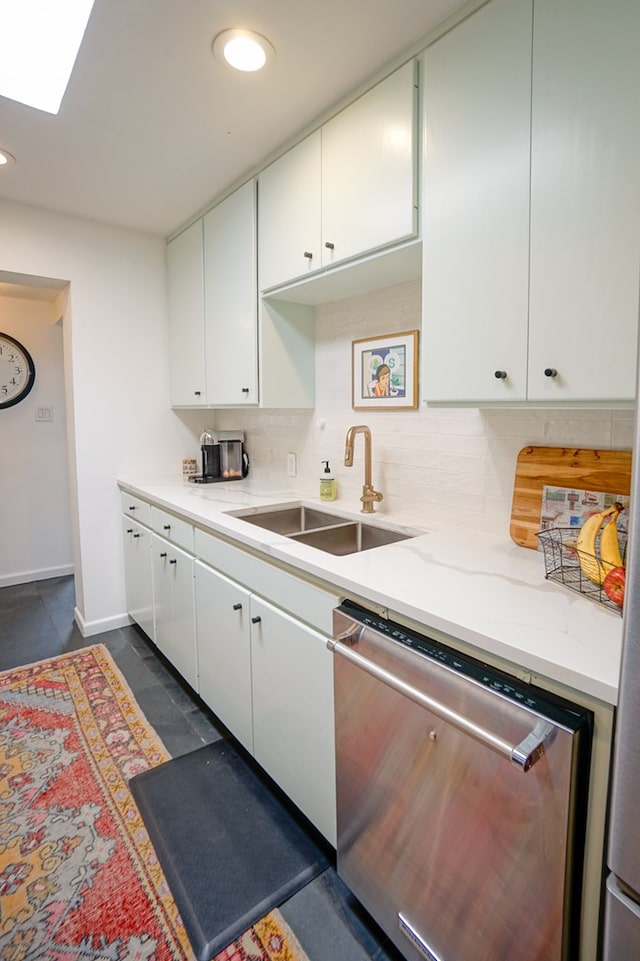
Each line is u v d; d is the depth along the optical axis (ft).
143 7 3.97
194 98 5.13
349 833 4.04
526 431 4.76
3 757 5.92
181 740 6.29
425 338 4.33
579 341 3.29
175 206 7.89
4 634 9.32
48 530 12.49
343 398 6.97
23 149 6.14
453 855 3.15
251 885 4.35
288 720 4.82
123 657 8.44
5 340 11.50
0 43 4.32
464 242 3.96
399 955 3.80
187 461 9.86
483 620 3.07
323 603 4.22
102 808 5.17
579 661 2.56
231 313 7.33
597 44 3.08
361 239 4.95
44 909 4.10
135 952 3.78
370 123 4.79
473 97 3.83
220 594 5.92
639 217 2.97
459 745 3.04
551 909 2.63
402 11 3.96
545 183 3.40
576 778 2.49
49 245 8.16
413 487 5.98
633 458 1.90
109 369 9.04
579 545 3.64
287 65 4.63
